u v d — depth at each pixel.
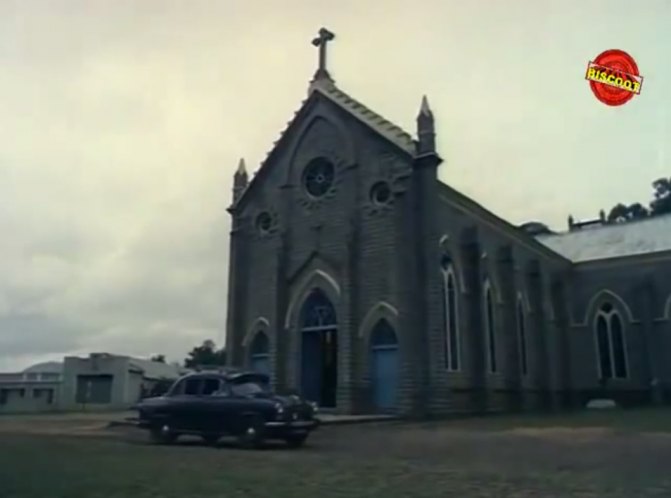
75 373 61.22
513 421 26.88
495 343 34.47
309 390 30.94
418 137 29.88
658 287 44.88
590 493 9.77
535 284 40.81
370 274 29.73
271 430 16.55
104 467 12.57
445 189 31.22
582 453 15.02
